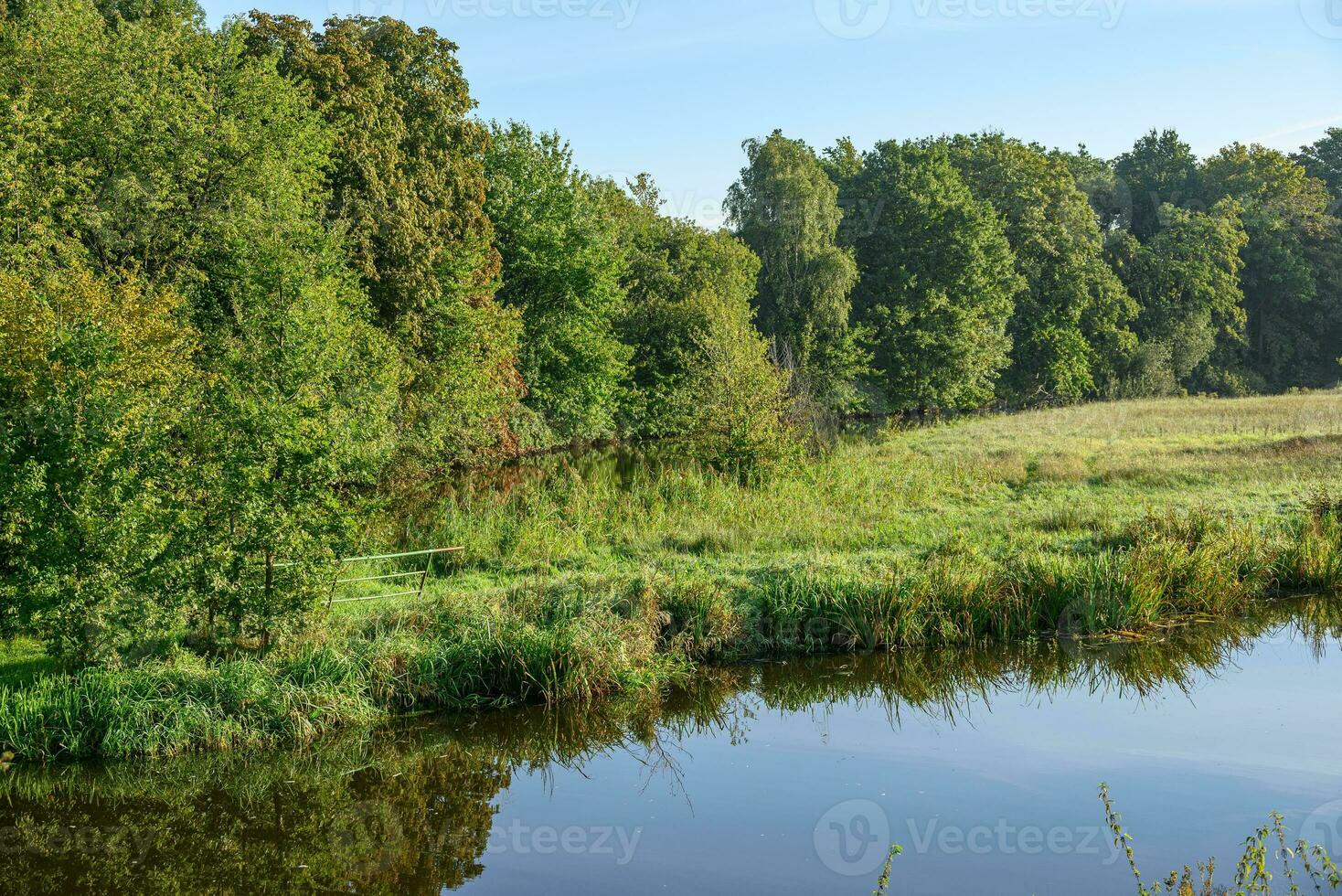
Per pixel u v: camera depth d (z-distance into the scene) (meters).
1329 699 11.55
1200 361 71.44
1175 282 69.88
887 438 35.69
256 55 30.70
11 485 11.02
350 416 13.08
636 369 49.06
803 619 13.80
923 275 56.91
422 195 33.78
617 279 48.31
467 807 9.38
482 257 34.62
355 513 12.55
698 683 12.59
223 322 23.97
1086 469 24.73
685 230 54.00
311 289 21.72
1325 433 27.70
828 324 52.84
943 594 14.05
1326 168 86.31
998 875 7.59
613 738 11.12
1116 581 14.42
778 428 26.30
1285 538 16.77
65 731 10.31
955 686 12.44
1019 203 63.03
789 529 18.81
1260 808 8.66
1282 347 74.56
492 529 19.12
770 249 53.91
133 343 16.03
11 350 13.02
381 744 10.78
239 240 23.20
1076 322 63.34
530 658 11.90
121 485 11.26
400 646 11.97
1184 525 16.89
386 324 31.48
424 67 35.38
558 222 44.72
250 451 11.87
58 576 10.85
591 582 14.24
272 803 9.51
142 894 7.75
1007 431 35.59
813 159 54.94
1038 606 14.16
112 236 23.56
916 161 58.19
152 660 11.33
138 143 24.89
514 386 38.41
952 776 9.68
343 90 31.31
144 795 9.64
